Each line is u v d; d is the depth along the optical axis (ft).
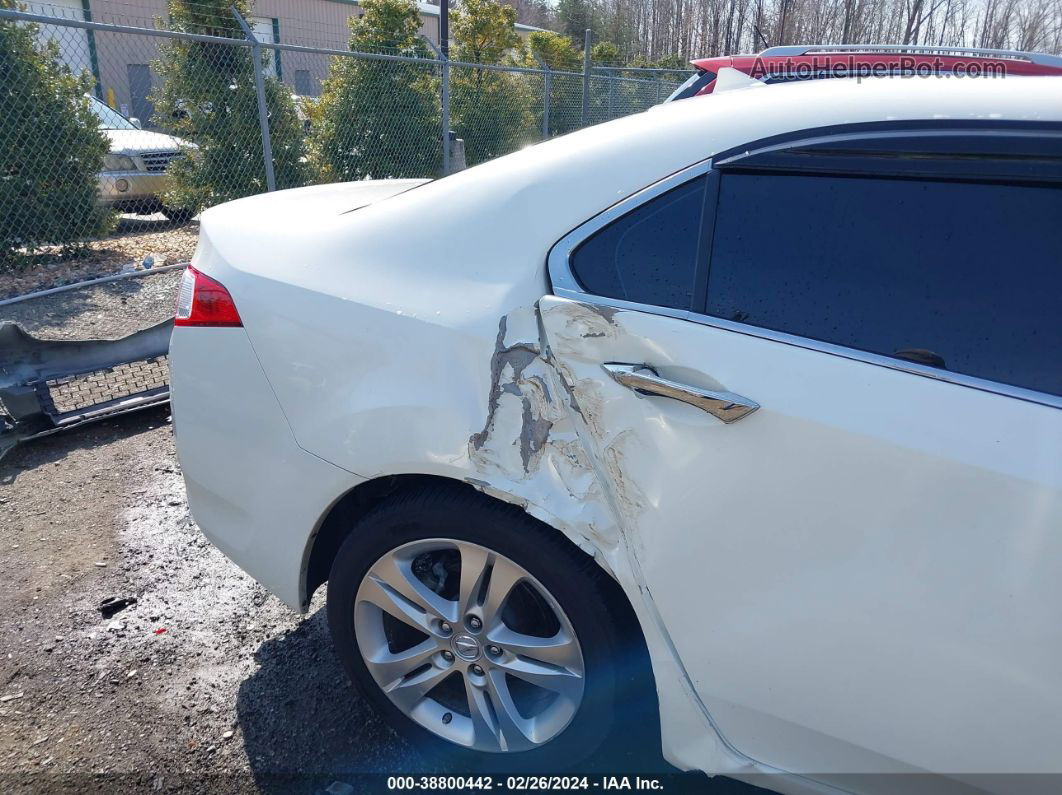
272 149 27.27
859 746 4.84
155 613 8.46
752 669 4.98
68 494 10.80
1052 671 4.24
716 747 5.31
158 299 19.67
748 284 4.94
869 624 4.59
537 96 37.42
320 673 7.66
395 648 6.77
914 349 4.56
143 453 12.04
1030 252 4.44
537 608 6.07
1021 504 4.20
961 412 4.37
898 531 4.44
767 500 4.70
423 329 5.61
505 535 5.51
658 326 4.99
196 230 27.58
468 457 5.42
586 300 5.23
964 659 4.41
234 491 6.64
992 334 4.45
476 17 39.52
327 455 5.98
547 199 5.57
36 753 6.67
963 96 4.76
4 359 11.53
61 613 8.40
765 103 5.26
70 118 21.62
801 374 4.65
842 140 4.88
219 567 9.30
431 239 5.90
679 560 5.00
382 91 30.14
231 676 7.61
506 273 5.51
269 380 6.23
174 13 25.52
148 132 27.30
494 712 6.08
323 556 6.74
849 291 4.74
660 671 5.27
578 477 5.22
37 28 21.09
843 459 4.51
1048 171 4.44
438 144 32.12
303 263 6.29
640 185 5.31
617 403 5.07
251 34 23.65
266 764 6.63
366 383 5.79
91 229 22.77
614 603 5.47
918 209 4.68
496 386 5.37
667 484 4.96
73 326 17.42
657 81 42.32
